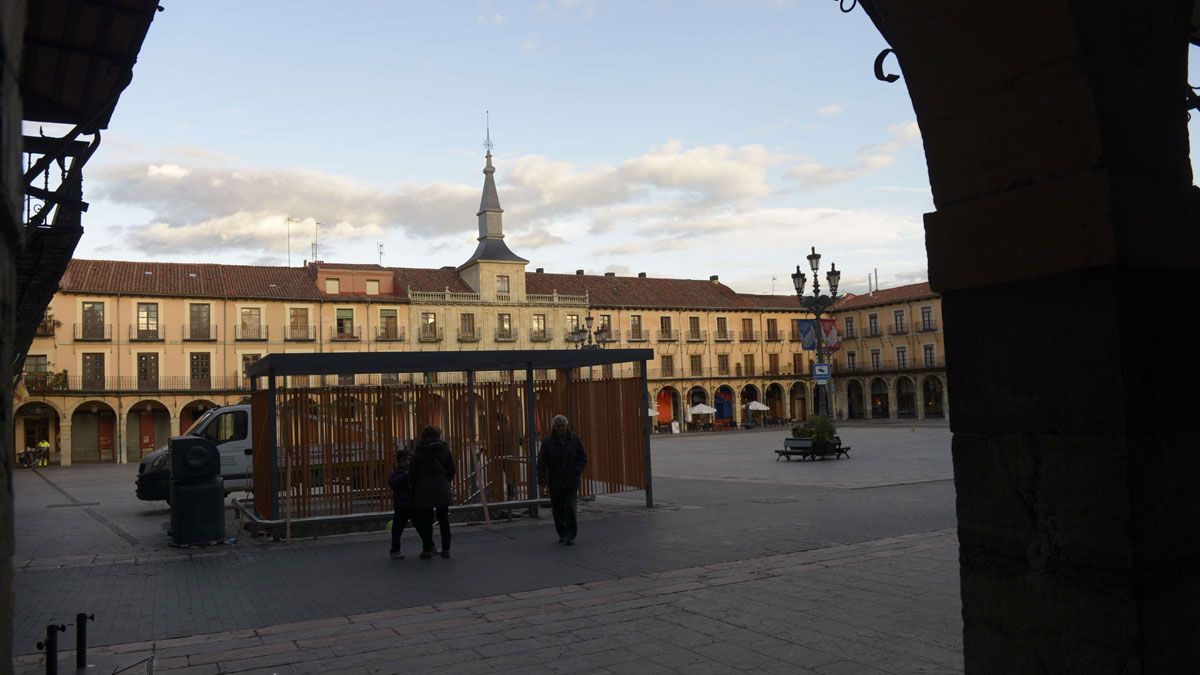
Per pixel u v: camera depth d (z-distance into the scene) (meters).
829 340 21.14
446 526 9.32
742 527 10.63
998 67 2.40
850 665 4.79
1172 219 2.37
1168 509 2.27
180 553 10.09
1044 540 2.37
